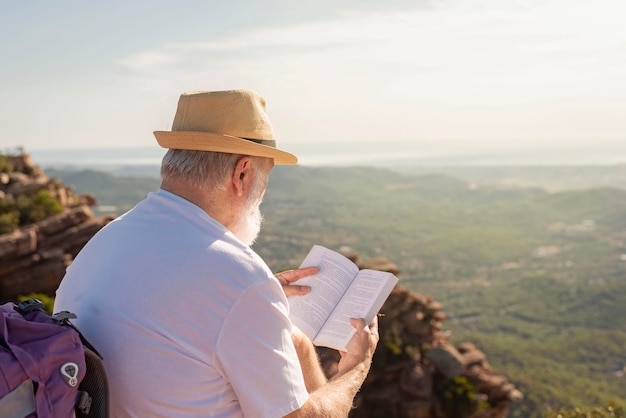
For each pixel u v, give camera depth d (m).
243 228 1.98
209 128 1.90
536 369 125.50
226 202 1.93
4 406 1.43
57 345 1.52
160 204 1.92
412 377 22.11
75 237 27.50
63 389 1.49
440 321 25.16
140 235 1.87
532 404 85.81
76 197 37.06
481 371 23.91
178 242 1.81
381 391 22.09
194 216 1.86
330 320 2.30
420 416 21.56
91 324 1.81
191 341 1.72
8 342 1.49
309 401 1.81
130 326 1.75
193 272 1.75
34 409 1.47
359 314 2.25
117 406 1.76
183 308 1.73
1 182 32.47
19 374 1.45
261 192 2.00
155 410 1.73
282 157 1.95
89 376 1.62
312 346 2.28
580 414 12.83
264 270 1.80
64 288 1.99
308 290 2.42
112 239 1.93
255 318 1.74
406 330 24.25
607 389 112.94
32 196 32.47
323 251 2.54
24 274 25.98
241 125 1.91
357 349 2.15
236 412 1.78
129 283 1.79
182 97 1.96
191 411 1.72
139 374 1.73
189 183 1.91
